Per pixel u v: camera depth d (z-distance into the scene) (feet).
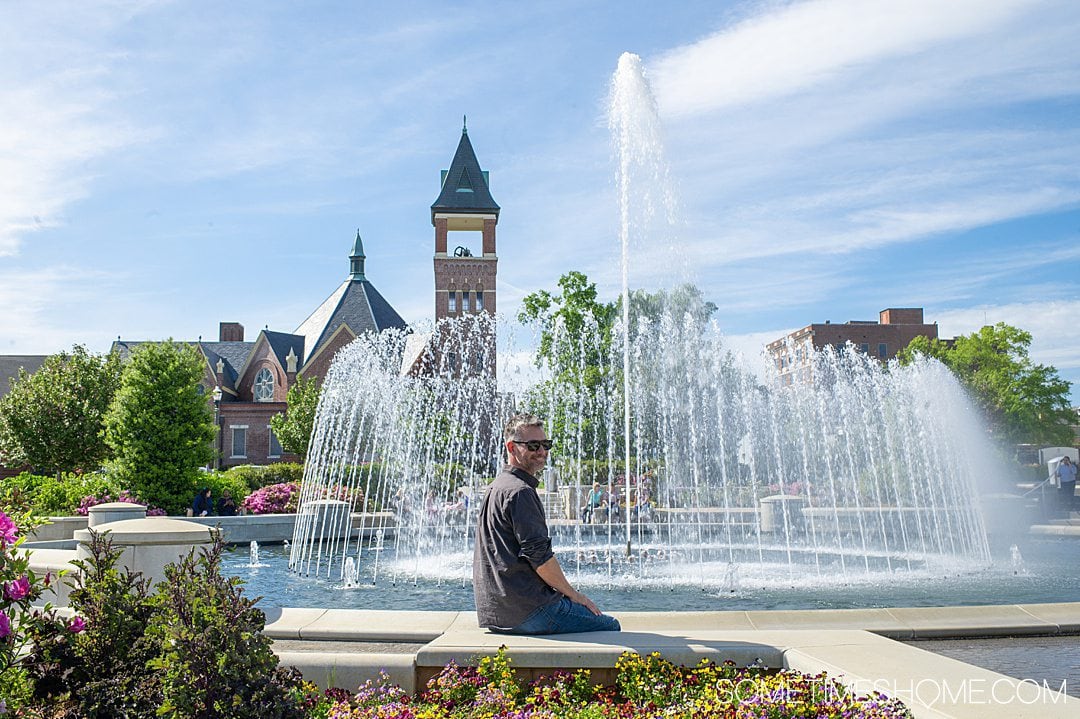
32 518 18.67
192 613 14.23
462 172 237.25
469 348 139.64
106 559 17.58
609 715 14.67
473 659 17.37
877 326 275.39
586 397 131.03
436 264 230.07
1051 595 37.45
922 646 21.42
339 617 21.22
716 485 99.86
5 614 15.30
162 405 98.48
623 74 68.03
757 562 54.70
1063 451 171.63
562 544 70.49
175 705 13.52
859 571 47.93
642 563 54.13
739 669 17.29
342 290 252.42
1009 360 172.14
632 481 102.06
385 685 17.26
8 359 245.65
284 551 69.31
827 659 16.65
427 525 83.10
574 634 18.83
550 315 150.41
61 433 139.23
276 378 234.79
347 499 87.86
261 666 14.24
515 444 18.98
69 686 15.55
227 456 220.84
